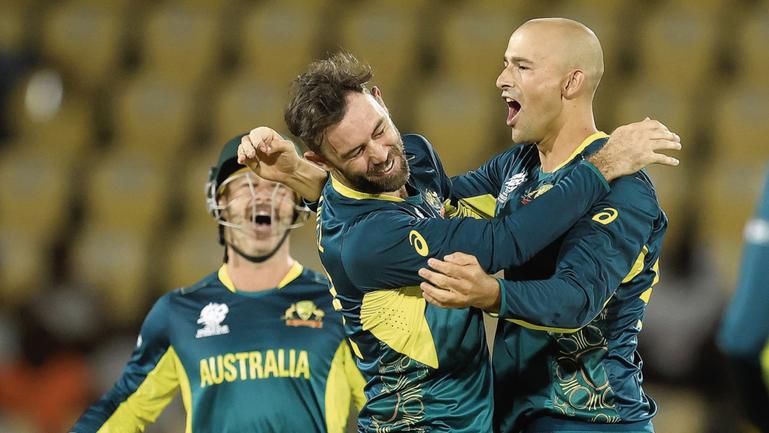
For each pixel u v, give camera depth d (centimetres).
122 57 3297
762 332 1105
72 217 2956
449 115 2966
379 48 3152
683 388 2289
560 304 1060
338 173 1165
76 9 3375
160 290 2714
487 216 1291
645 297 1203
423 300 1161
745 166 2792
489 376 1195
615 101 2947
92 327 2381
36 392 2320
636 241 1109
